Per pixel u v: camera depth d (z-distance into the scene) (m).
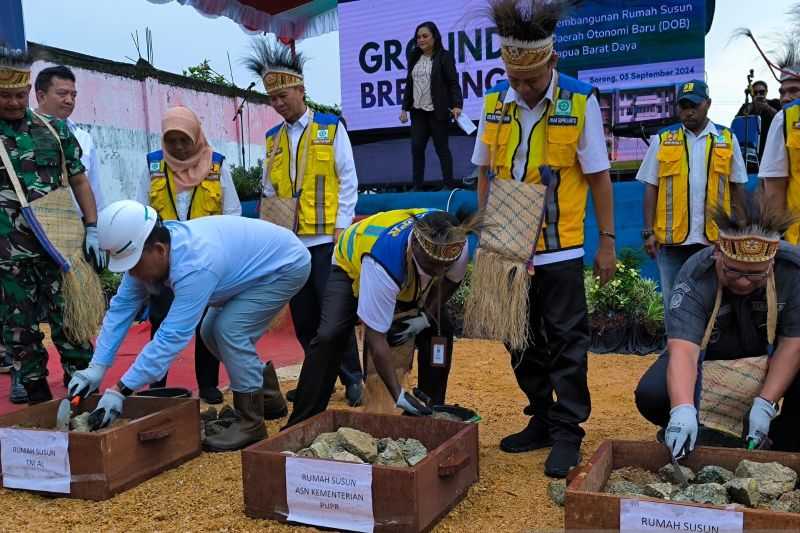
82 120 12.49
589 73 8.68
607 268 3.51
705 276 2.95
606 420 4.35
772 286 2.84
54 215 4.21
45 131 4.25
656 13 8.34
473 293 3.42
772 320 2.85
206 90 15.51
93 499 3.16
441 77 8.27
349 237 3.57
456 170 9.62
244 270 3.69
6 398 5.06
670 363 2.91
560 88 3.35
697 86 5.24
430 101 8.40
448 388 5.23
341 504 2.79
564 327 3.40
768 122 7.77
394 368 3.60
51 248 4.18
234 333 3.75
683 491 2.57
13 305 4.23
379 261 3.17
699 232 5.21
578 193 3.41
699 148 5.23
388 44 9.61
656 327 6.39
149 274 3.33
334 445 3.14
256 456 2.92
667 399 3.21
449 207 8.02
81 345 4.41
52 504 3.14
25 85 4.07
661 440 3.31
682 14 8.27
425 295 3.40
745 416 3.08
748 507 2.50
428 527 2.80
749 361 3.06
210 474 3.46
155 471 3.43
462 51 9.19
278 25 9.95
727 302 2.98
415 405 3.29
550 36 3.17
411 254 3.15
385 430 3.39
